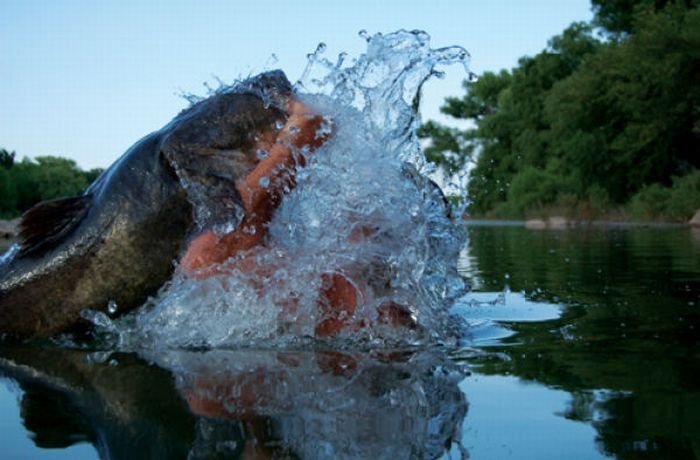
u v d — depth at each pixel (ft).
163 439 3.96
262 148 7.01
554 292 7.79
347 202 6.73
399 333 6.04
